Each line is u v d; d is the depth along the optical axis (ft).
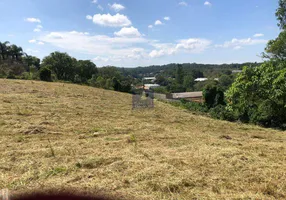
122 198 7.79
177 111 44.21
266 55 42.83
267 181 9.61
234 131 25.73
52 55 135.13
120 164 10.90
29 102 32.73
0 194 7.41
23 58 161.99
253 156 13.25
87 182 8.86
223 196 8.25
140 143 15.80
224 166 11.23
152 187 8.68
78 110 30.32
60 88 58.49
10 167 10.30
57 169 10.12
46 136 16.48
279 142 19.44
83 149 13.50
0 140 14.78
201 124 29.22
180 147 15.10
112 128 20.56
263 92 36.22
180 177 9.62
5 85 51.44
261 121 41.42
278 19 40.68
